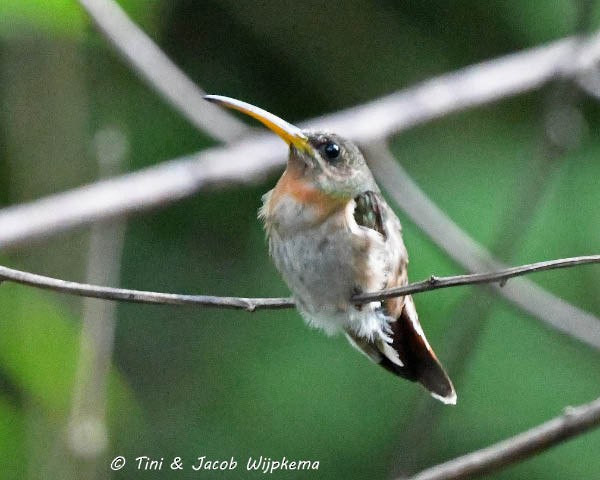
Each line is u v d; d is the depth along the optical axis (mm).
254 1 14117
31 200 9758
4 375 8258
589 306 11109
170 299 5789
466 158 12438
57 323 8367
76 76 9828
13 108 9758
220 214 13344
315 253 6867
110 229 8555
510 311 11438
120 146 8906
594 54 10180
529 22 13133
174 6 13656
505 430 11031
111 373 9156
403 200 9609
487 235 11578
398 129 9977
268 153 9266
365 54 14070
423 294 10750
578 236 11438
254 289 12844
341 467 11266
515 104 12828
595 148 12258
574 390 11102
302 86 14117
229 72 14125
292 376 11641
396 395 11383
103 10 9180
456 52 13836
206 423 11883
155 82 9516
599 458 10930
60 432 8109
